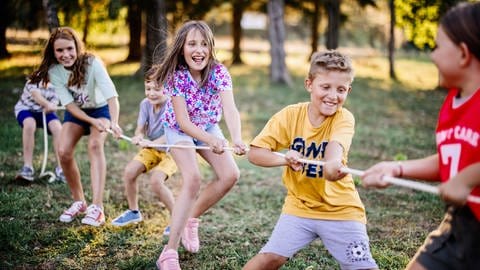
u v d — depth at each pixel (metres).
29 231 4.62
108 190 5.75
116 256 4.28
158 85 3.88
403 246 4.54
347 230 3.06
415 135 9.95
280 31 16.94
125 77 16.25
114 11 11.40
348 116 3.15
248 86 16.09
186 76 3.85
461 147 2.30
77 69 4.73
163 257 3.75
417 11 11.27
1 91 12.27
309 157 3.17
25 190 5.80
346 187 3.16
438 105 14.12
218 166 3.99
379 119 11.70
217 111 4.05
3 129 8.52
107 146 8.15
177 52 3.82
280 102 13.38
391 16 20.42
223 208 5.59
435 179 2.63
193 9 15.96
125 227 4.86
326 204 3.10
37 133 8.50
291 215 3.16
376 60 28.34
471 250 2.31
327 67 3.04
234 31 23.81
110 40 29.69
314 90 3.10
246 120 10.98
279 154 3.17
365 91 16.44
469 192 2.19
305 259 4.30
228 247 4.51
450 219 2.42
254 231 4.92
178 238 3.80
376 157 8.11
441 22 2.36
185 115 3.81
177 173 6.99
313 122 3.19
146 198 5.79
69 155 4.86
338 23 20.25
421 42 11.66
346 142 3.01
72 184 5.02
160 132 4.85
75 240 4.52
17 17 13.85
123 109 11.35
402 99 15.05
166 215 5.27
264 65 23.73
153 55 4.54
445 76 2.36
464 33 2.24
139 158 4.77
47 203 5.36
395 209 5.60
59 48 4.67
